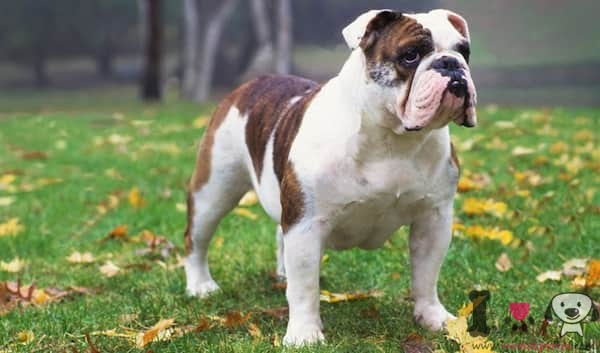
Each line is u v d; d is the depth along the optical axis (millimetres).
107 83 43500
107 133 14680
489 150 10672
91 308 5836
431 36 4246
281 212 5090
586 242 6688
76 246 7668
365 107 4453
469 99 4168
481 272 6199
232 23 39000
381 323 5246
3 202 9227
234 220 7992
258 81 5699
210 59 29266
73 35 42719
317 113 4727
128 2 42094
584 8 30953
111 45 44969
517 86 31016
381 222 4820
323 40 41250
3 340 5273
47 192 9883
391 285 6094
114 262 7102
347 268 6480
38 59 42406
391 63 4293
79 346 5062
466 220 7527
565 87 30172
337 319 5332
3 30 41562
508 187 8578
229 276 6477
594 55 31172
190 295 6020
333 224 4730
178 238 7688
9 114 19312
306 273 4754
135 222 8320
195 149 12594
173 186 9945
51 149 13266
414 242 5000
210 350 4754
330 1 40156
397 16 4359
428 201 4770
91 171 11211
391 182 4605
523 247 6715
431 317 5105
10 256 7398
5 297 6086
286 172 4766
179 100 28469
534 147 10641
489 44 29188
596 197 8070
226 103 5789
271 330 5199
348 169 4586
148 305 5770
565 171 9156
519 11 28203
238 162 5676
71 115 17984
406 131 4418
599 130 12086
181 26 39625
